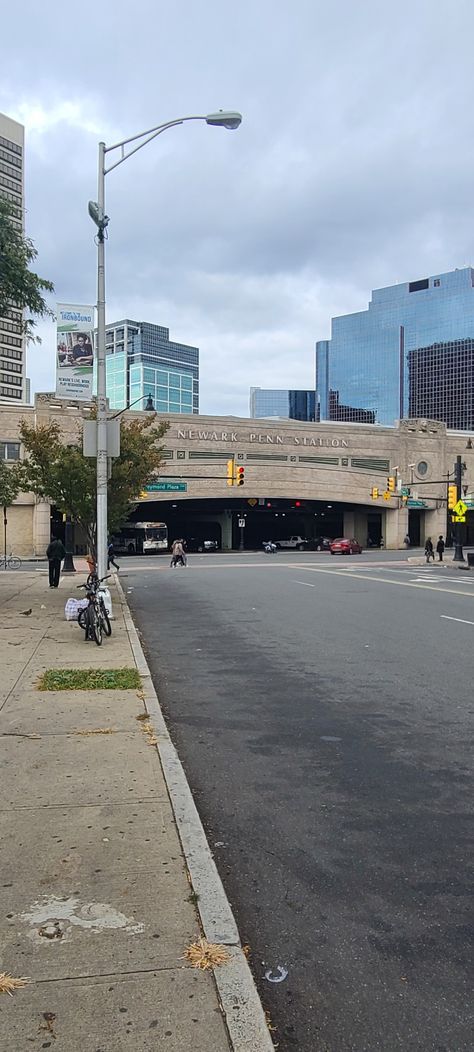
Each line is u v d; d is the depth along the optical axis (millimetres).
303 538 83188
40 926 3533
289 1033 2988
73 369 15859
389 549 73250
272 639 13516
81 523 21859
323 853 4648
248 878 4316
